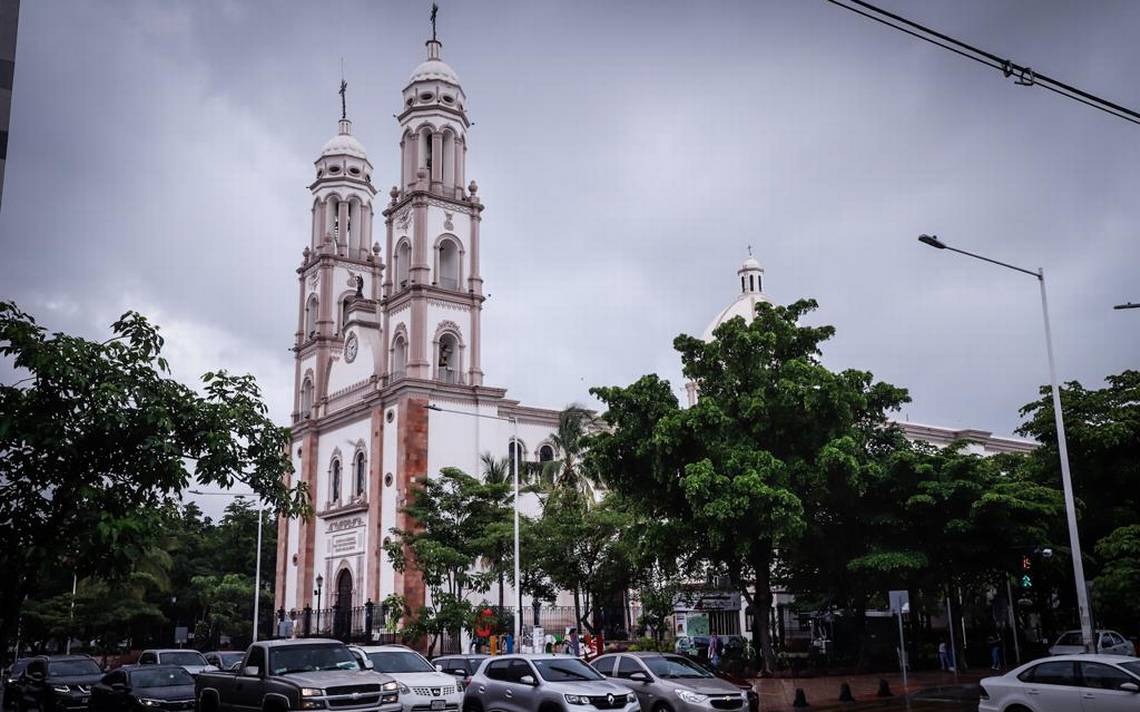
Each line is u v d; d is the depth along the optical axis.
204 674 19.91
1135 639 42.12
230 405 16.81
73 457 14.80
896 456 37.38
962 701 27.28
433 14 63.88
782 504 32.81
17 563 14.42
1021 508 36.31
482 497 43.81
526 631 43.94
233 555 76.81
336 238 70.56
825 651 43.66
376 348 62.47
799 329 38.28
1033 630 48.91
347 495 59.03
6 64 13.77
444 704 21.42
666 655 22.50
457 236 59.38
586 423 52.22
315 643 18.78
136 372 15.72
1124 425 39.59
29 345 14.31
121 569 15.30
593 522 41.75
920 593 41.84
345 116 73.81
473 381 57.16
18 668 32.03
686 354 38.94
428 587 50.81
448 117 60.94
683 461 36.25
